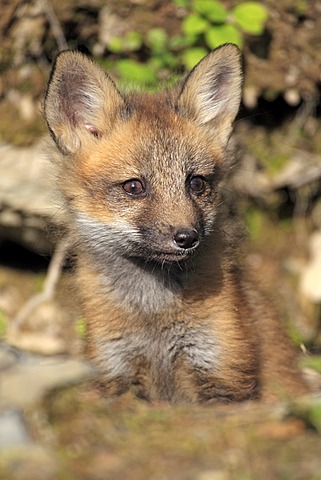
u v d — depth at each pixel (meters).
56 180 11.14
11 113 15.90
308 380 11.68
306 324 16.56
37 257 17.06
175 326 10.24
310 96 16.53
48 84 10.70
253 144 16.91
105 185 10.51
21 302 16.45
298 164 16.98
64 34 15.95
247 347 10.36
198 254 10.41
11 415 7.41
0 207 15.71
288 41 16.14
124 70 15.09
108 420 7.72
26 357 8.55
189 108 11.10
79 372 8.05
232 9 15.59
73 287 11.27
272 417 7.91
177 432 7.59
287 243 17.47
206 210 10.66
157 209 10.20
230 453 7.16
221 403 10.33
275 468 6.94
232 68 11.19
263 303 11.63
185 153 10.56
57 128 10.86
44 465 6.88
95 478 6.76
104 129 10.86
